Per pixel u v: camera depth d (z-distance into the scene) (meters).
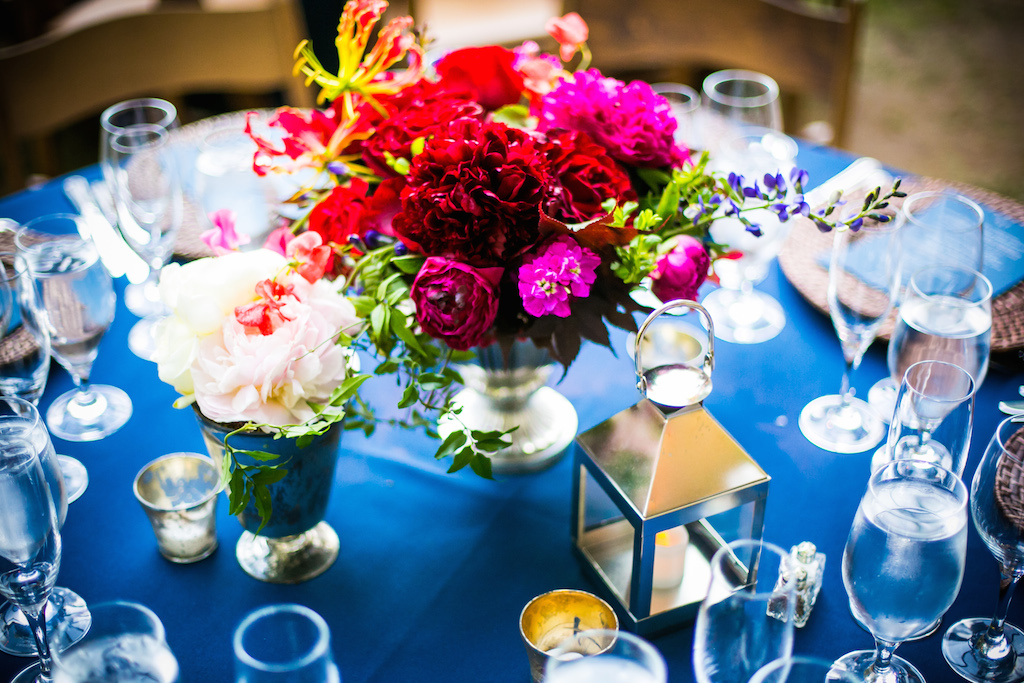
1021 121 3.56
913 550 0.65
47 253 1.03
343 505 1.00
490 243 0.80
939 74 3.89
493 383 1.00
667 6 1.85
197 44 1.75
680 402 0.78
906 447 0.88
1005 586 0.78
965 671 0.79
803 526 0.95
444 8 2.62
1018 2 4.39
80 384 1.14
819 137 2.01
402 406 0.86
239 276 0.82
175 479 0.94
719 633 0.70
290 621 0.87
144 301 1.29
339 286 0.95
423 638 0.85
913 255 1.14
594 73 0.96
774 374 1.15
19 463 0.73
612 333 1.25
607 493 0.81
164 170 1.21
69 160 3.14
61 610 0.86
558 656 0.69
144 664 0.63
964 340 0.97
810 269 1.29
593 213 0.85
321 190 1.02
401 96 0.96
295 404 0.81
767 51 1.83
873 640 0.83
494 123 0.83
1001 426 0.76
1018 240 1.27
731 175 0.90
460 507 1.00
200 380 0.79
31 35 2.89
